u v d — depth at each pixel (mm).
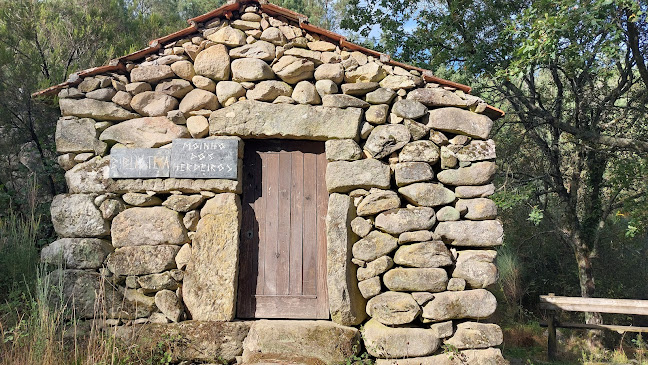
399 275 4418
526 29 7172
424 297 4363
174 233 4629
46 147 7648
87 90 4863
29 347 3973
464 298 4371
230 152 4676
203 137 4801
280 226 4793
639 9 6371
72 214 4703
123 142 4809
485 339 4328
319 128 4660
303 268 4730
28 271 5141
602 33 7609
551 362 6484
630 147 7523
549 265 11820
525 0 8727
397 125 4680
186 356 4375
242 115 4699
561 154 9750
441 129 4691
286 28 4879
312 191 4840
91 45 8273
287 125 4664
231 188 4652
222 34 4836
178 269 4625
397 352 4266
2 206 6688
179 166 4684
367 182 4582
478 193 4598
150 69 4844
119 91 4859
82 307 4570
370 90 4777
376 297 4449
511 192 8211
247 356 4293
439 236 4504
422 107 4695
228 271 4543
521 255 11422
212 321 4484
